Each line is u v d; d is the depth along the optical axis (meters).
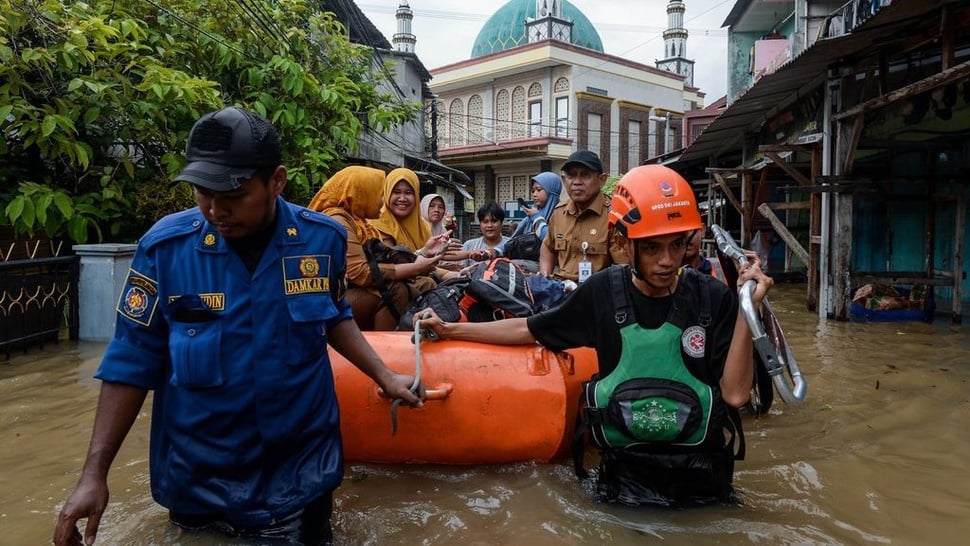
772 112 11.58
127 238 7.58
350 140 9.55
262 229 1.99
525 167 29.55
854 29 6.43
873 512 2.56
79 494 1.85
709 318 2.36
